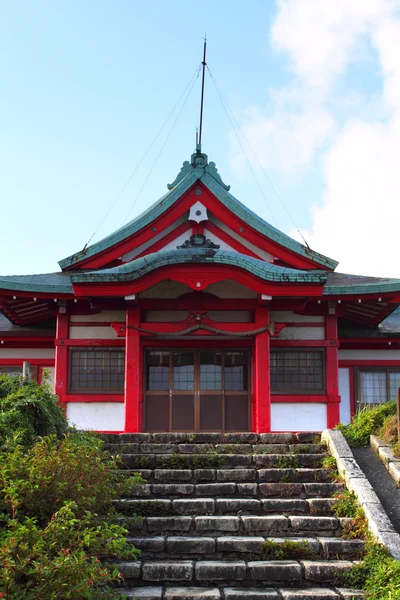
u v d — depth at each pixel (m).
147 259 15.58
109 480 7.89
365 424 10.70
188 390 18.08
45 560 5.37
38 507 6.59
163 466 9.72
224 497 8.88
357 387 20.62
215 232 18.45
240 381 18.19
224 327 16.91
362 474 8.95
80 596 5.54
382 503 8.35
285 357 18.17
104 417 17.89
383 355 20.88
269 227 18.22
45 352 20.88
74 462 7.08
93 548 6.21
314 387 18.02
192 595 6.71
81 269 18.52
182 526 8.03
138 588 7.00
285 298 16.58
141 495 8.85
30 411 9.16
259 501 8.49
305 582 7.14
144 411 17.92
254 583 7.15
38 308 19.52
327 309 18.25
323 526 8.03
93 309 18.03
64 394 17.94
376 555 7.20
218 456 9.82
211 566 7.20
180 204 18.28
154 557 7.57
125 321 18.14
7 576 5.09
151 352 18.27
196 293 17.31
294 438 10.90
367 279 19.27
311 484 8.94
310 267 18.28
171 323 16.94
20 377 10.30
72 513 6.02
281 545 7.55
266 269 15.55
